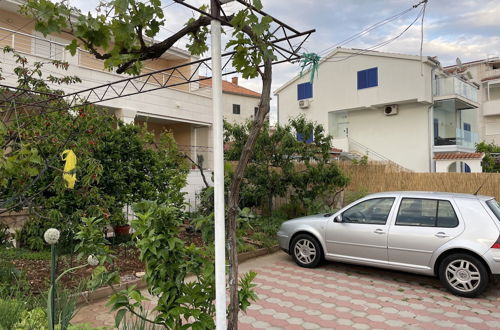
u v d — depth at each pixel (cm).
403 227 600
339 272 678
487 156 2150
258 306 510
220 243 254
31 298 438
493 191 1152
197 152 1756
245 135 1035
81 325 359
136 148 887
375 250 621
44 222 654
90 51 284
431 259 571
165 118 1515
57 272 602
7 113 573
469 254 548
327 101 2422
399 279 634
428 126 2098
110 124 839
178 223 290
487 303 523
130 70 336
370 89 2222
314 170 1023
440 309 502
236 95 2970
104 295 534
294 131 1099
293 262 759
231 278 280
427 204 601
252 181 1067
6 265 532
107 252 320
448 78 2109
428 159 2094
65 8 250
